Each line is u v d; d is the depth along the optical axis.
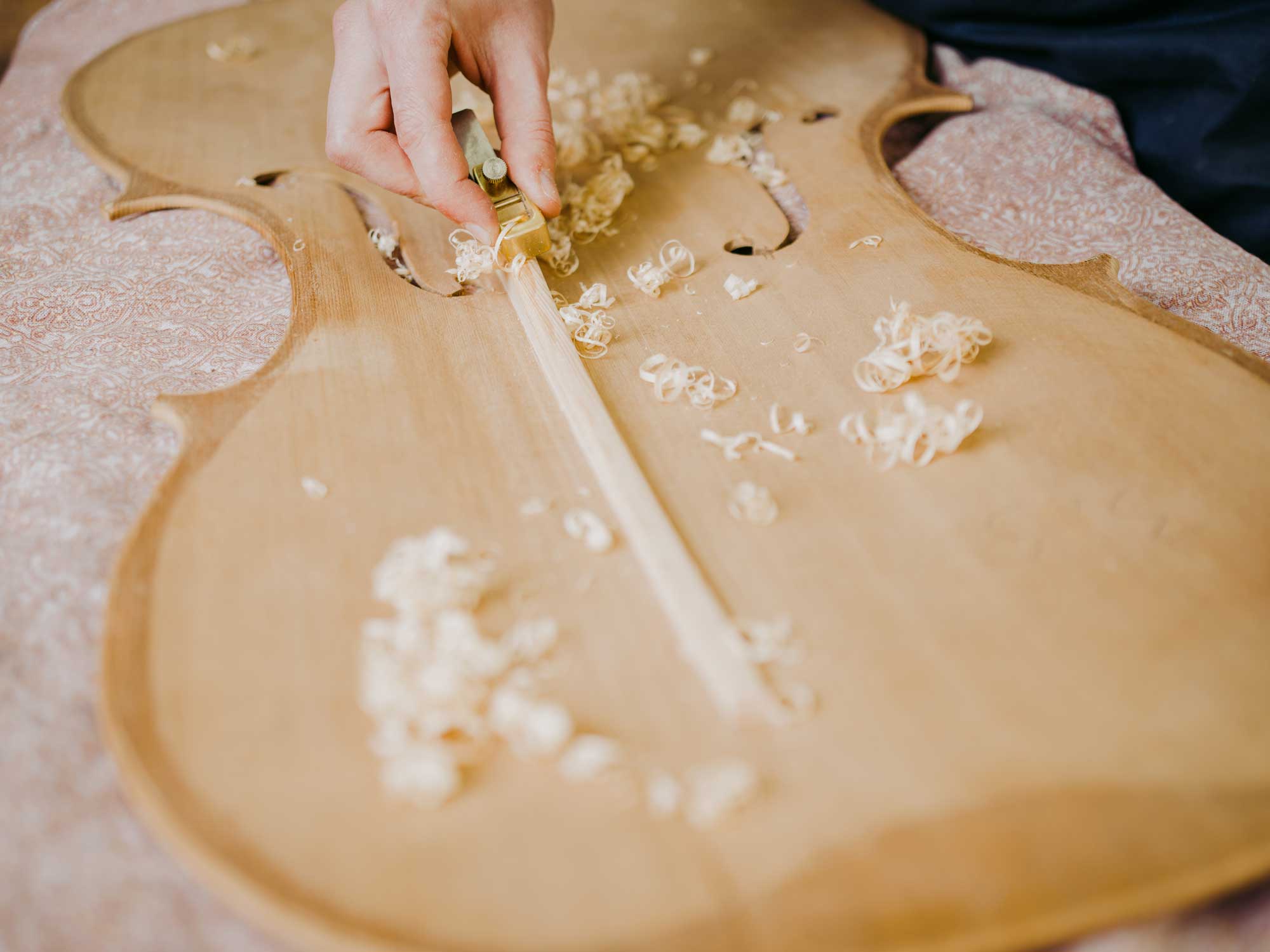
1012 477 0.68
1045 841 0.49
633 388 0.79
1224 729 0.53
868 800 0.51
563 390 0.76
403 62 0.86
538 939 0.46
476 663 0.57
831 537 0.65
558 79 1.26
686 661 0.58
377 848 0.50
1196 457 0.68
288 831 0.50
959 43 1.35
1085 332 0.79
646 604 0.61
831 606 0.61
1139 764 0.52
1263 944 0.52
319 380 0.79
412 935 0.46
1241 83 1.11
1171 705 0.54
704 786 0.51
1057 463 0.69
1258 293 0.91
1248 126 1.14
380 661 0.57
